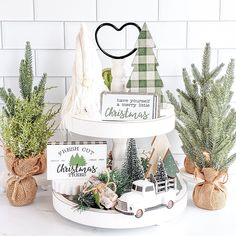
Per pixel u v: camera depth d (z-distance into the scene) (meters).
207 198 1.15
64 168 1.10
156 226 1.08
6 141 1.17
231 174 1.39
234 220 1.11
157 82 1.09
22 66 1.22
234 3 1.30
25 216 1.13
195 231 1.06
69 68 1.32
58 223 1.09
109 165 1.19
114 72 1.11
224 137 1.14
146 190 1.02
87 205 1.04
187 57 1.33
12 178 1.18
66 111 1.13
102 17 1.29
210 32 1.32
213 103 1.12
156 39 1.32
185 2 1.30
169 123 1.07
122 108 1.07
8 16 1.28
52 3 1.28
